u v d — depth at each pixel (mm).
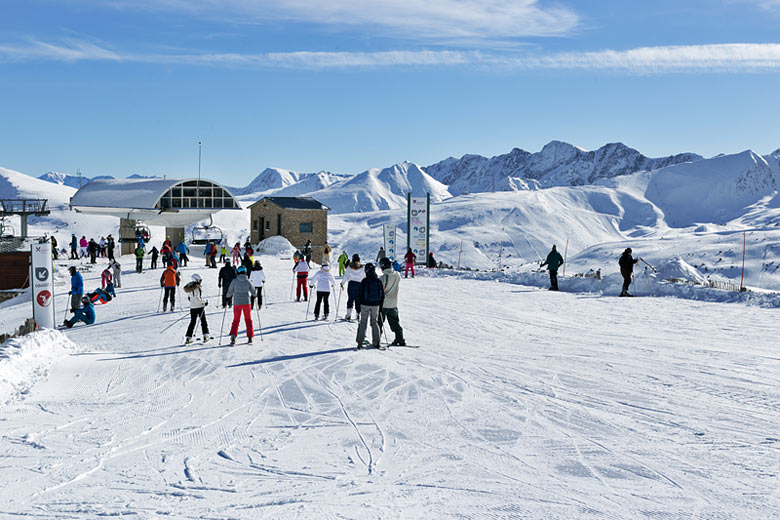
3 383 10328
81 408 9156
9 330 20000
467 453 7020
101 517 5465
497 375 10859
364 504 5680
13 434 7941
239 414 8742
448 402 9172
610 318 17719
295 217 55156
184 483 6246
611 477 6246
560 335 15055
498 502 5688
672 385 9914
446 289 26453
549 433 7680
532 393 9609
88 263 41344
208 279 30891
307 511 5535
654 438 7406
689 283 23859
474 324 16953
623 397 9266
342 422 8297
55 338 13484
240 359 12469
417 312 19375
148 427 8188
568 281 26188
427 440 7508
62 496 5945
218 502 5762
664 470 6402
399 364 11836
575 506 5574
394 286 13648
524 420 8234
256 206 58594
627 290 22859
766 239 128375
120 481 6320
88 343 15039
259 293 19297
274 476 6414
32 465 6809
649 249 142500
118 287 28062
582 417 8312
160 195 50000
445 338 14781
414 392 9773
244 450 7242
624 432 7656
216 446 7402
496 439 7488
